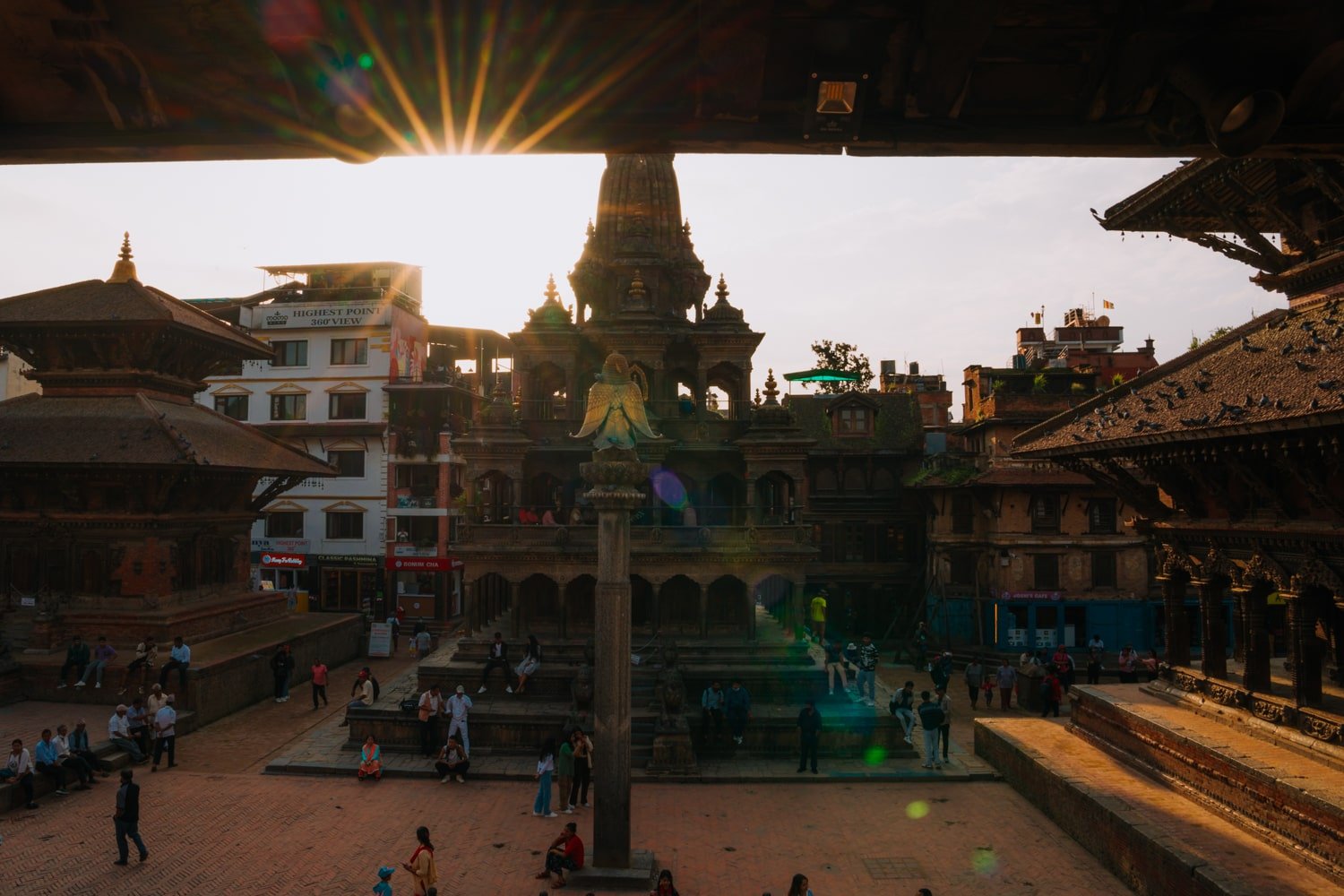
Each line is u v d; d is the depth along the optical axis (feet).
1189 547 81.61
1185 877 53.98
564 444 111.96
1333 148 19.06
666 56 18.08
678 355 121.60
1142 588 149.59
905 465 181.37
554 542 103.04
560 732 88.02
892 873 62.95
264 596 135.33
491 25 17.47
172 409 124.26
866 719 90.38
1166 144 19.79
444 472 175.22
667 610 108.68
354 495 178.29
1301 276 78.43
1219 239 90.38
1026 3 17.34
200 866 62.75
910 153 20.62
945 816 74.84
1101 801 65.77
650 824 72.28
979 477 151.94
